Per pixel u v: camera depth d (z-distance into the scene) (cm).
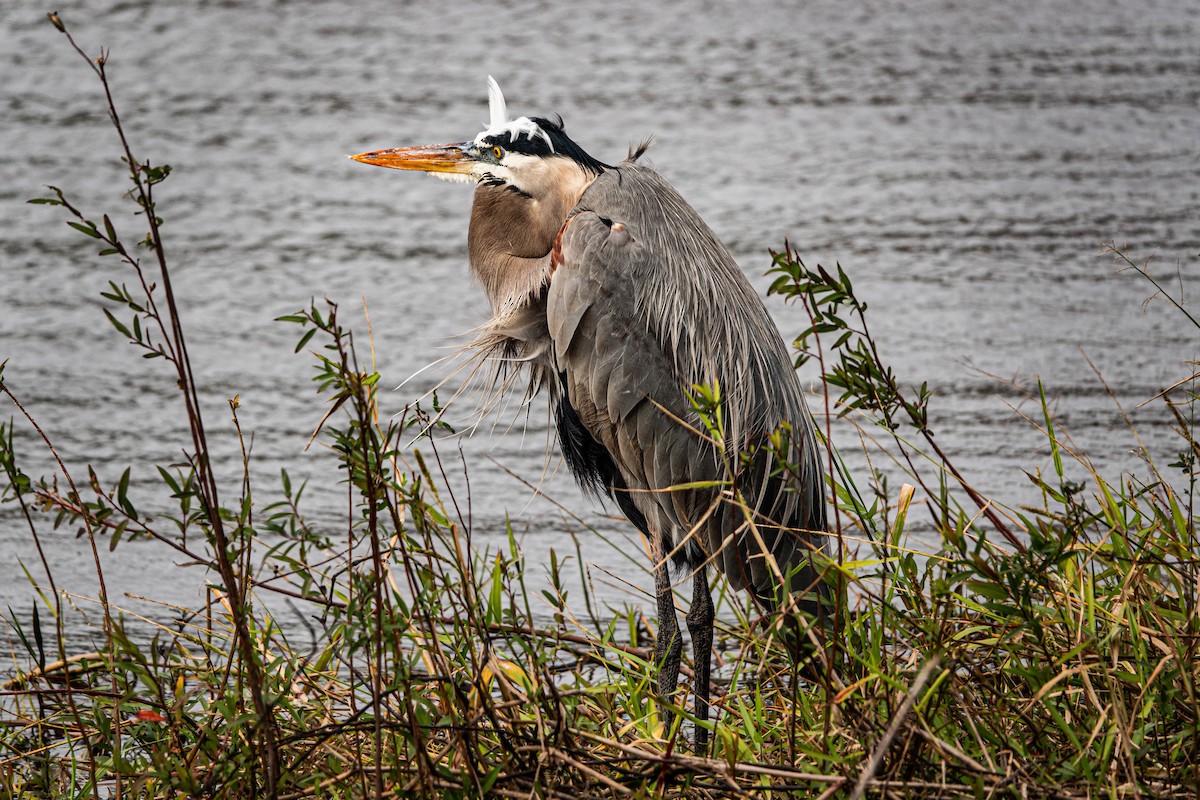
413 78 2242
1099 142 2058
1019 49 2436
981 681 718
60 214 1833
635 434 917
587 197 934
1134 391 1377
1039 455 1260
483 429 1364
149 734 759
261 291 1623
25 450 1296
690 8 2644
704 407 714
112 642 702
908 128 2103
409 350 1475
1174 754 682
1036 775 660
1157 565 769
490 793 664
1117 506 827
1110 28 2552
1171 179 1925
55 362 1473
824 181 1914
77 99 2177
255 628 850
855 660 746
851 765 675
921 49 2433
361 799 667
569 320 904
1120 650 752
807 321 1544
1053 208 1838
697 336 911
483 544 1159
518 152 977
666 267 912
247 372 1455
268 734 648
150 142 2034
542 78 2239
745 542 916
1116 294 1599
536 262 974
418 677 708
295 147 2027
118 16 2523
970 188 1900
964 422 1325
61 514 657
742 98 2183
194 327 1547
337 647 800
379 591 636
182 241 1761
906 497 776
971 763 623
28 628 1027
